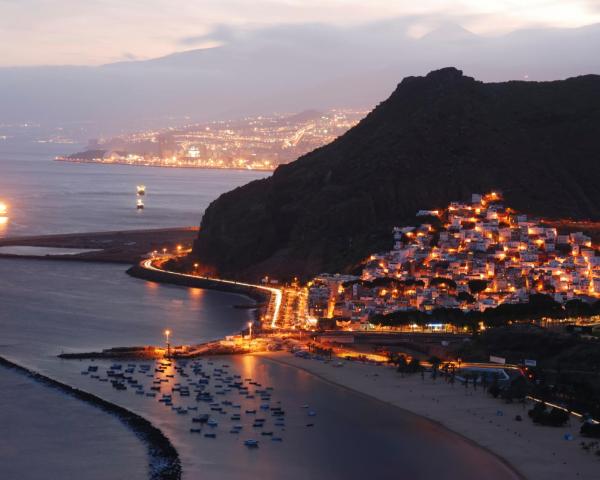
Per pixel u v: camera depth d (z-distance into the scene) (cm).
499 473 19988
